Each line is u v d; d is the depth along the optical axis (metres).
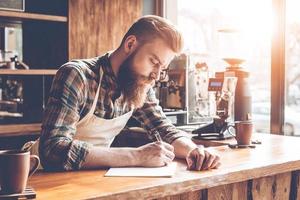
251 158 1.87
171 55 1.78
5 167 1.22
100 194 1.25
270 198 1.94
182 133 2.05
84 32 3.36
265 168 1.72
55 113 1.67
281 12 3.06
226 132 2.57
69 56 3.29
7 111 3.31
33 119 3.38
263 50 3.22
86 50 3.37
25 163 1.25
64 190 1.30
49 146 1.61
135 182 1.40
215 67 3.32
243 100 2.70
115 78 1.89
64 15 3.34
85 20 3.36
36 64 3.50
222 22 3.40
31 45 3.47
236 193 1.80
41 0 3.53
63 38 3.35
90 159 1.59
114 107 1.93
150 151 1.65
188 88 3.13
